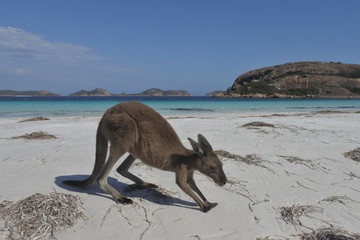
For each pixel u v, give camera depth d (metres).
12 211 3.47
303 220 3.62
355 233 3.32
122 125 4.01
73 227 3.34
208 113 23.03
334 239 3.16
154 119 4.16
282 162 6.22
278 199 4.28
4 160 5.99
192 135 9.69
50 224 3.30
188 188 4.01
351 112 23.56
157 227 3.41
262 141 8.63
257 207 4.00
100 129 4.34
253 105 38.50
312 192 4.56
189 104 39.97
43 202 3.60
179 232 3.31
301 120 15.51
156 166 4.20
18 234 3.10
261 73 140.50
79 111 24.30
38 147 7.40
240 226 3.48
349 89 98.44
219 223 3.54
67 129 11.09
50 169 5.44
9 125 12.52
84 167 5.68
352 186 4.84
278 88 107.38
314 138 9.18
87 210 3.77
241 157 6.46
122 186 4.80
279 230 3.40
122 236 3.19
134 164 6.00
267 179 5.16
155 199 4.25
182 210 3.90
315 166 5.95
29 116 18.89
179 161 4.07
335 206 4.04
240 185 4.87
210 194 4.48
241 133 10.14
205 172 4.11
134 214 3.71
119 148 4.09
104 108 28.16
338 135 9.84
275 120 15.47
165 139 4.09
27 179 4.80
